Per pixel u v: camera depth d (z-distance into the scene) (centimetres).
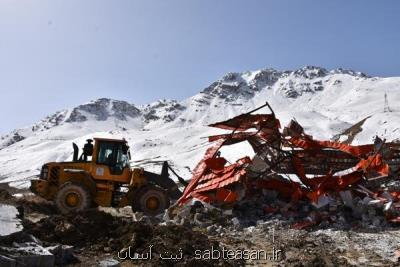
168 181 1909
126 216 1702
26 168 15475
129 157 1850
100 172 1791
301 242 1218
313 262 1011
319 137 14525
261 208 1650
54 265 827
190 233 1145
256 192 1733
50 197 1792
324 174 1831
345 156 1825
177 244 1025
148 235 1062
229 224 1491
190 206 1567
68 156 16112
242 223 1515
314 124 17050
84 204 1677
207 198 1617
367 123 14975
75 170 1772
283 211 1605
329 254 1102
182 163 9431
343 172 1830
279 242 1234
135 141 17562
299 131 1823
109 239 1034
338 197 1620
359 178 1672
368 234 1346
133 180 1773
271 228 1441
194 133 18750
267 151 1803
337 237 1304
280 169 1831
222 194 1619
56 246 859
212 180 1734
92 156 1805
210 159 1825
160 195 1744
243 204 1666
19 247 799
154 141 17162
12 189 3528
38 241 880
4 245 789
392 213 1504
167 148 14525
